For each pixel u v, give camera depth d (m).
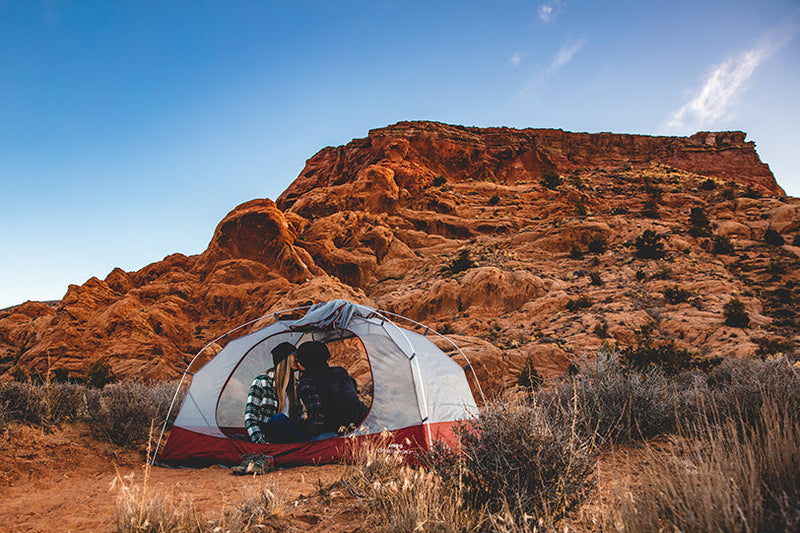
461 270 51.47
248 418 5.32
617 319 36.38
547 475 2.87
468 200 74.38
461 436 3.30
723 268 47.59
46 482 4.52
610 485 3.28
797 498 2.09
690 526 2.00
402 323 44.88
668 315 36.78
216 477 4.67
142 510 2.47
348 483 3.45
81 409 6.46
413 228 65.75
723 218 61.75
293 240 54.78
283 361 5.54
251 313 43.00
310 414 5.21
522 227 65.12
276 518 2.83
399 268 57.66
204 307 44.78
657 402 5.27
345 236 60.34
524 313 41.94
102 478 4.80
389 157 84.75
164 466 5.58
